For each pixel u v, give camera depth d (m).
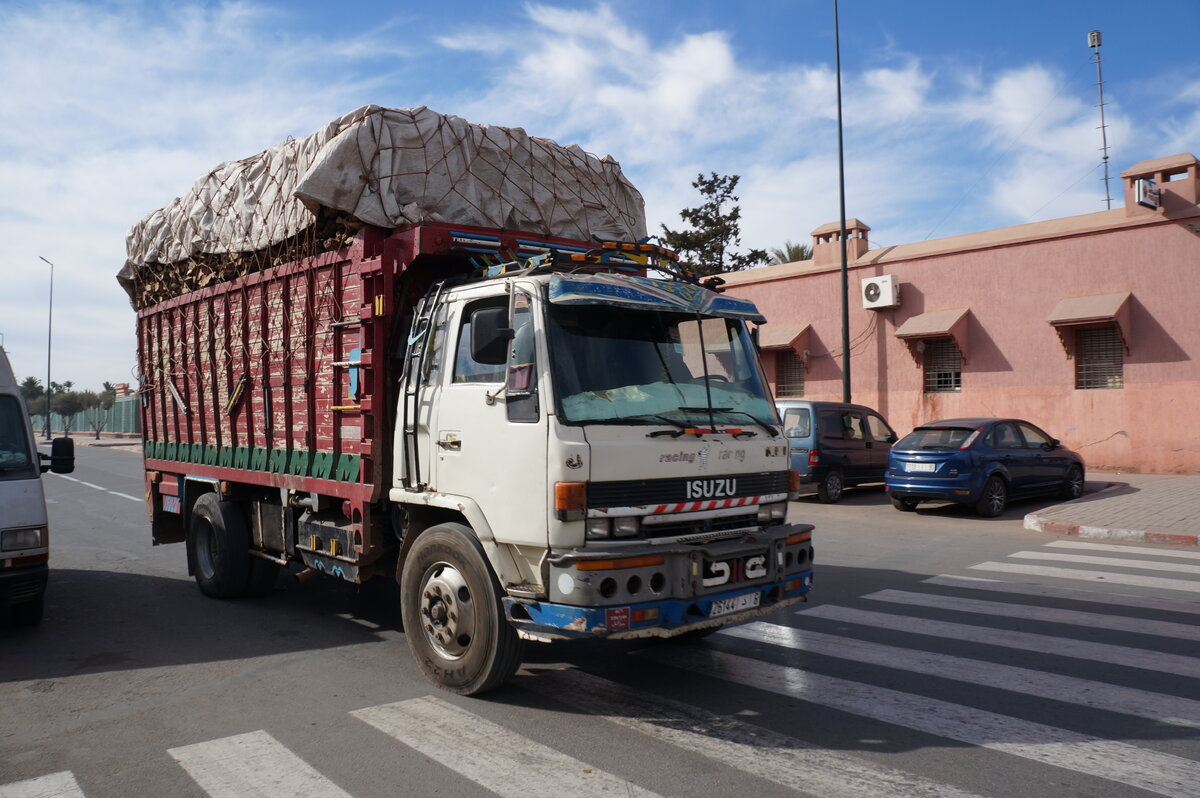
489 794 3.82
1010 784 3.86
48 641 6.63
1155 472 17.39
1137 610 7.20
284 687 5.42
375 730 4.63
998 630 6.61
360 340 6.05
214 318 8.10
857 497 16.36
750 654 6.08
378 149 5.93
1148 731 4.48
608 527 4.70
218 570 7.94
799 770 4.04
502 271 5.44
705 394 5.43
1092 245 18.19
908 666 5.72
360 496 6.02
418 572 5.41
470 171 6.34
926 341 20.94
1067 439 18.55
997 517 13.48
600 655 6.09
